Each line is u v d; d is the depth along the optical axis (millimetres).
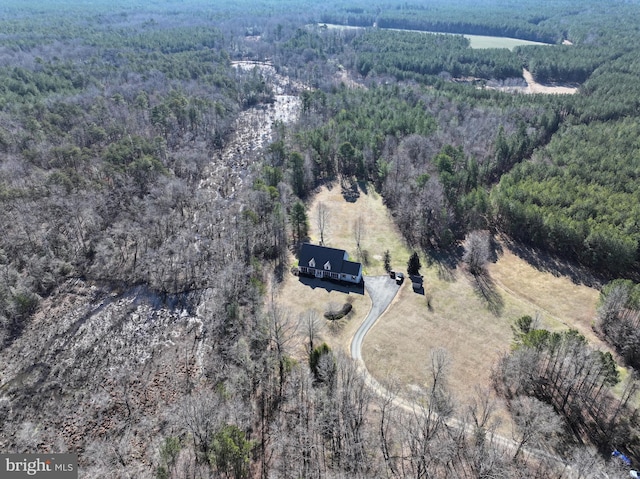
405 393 64750
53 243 96375
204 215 116062
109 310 85250
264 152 148375
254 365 69375
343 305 83125
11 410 65062
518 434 58562
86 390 68312
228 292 85375
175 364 73188
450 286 89750
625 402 60969
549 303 85562
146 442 60031
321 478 52875
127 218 107250
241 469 51969
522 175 122688
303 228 106750
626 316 76312
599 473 51094
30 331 79312
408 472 53406
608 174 114375
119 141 135875
